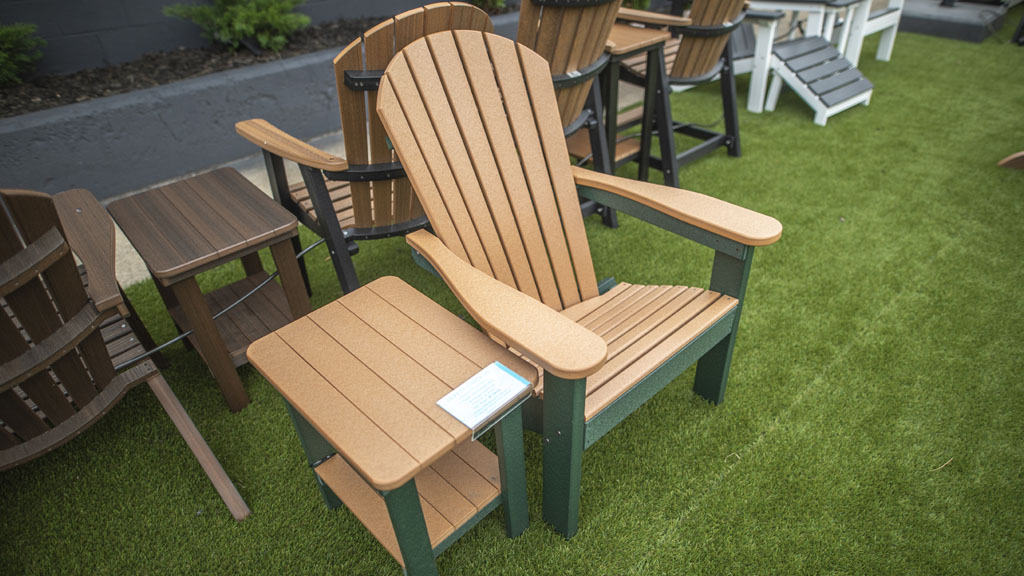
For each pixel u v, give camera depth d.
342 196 2.05
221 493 1.53
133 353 1.57
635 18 2.72
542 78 1.64
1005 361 1.91
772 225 1.37
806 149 3.44
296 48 3.91
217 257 1.54
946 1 5.66
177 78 3.46
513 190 1.61
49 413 1.34
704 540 1.43
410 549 1.14
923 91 4.21
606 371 1.31
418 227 1.87
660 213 1.53
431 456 0.96
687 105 4.14
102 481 1.63
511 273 1.61
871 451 1.64
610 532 1.46
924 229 2.63
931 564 1.37
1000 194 2.88
